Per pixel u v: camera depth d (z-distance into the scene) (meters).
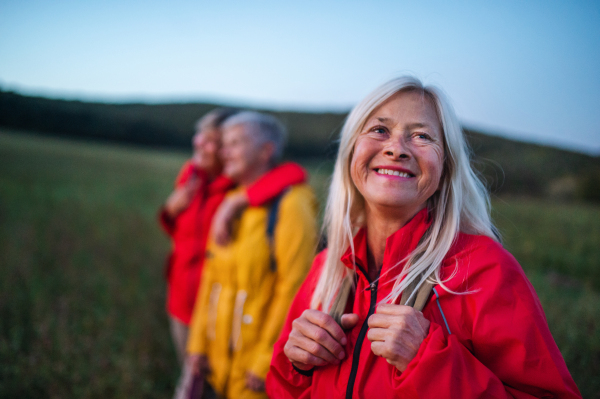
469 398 0.82
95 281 4.76
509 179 21.33
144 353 3.30
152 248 6.53
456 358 0.86
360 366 1.01
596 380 1.98
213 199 2.67
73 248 6.18
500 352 0.89
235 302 2.10
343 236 1.21
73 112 33.09
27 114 31.03
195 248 2.66
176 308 2.71
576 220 10.01
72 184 12.89
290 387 1.21
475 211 1.10
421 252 1.05
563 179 20.69
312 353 1.05
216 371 2.12
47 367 2.95
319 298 1.24
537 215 10.55
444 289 0.96
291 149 32.97
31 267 5.07
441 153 1.03
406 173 1.02
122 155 24.05
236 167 2.45
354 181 1.10
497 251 0.99
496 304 0.91
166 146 35.00
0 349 3.07
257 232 2.08
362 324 1.08
